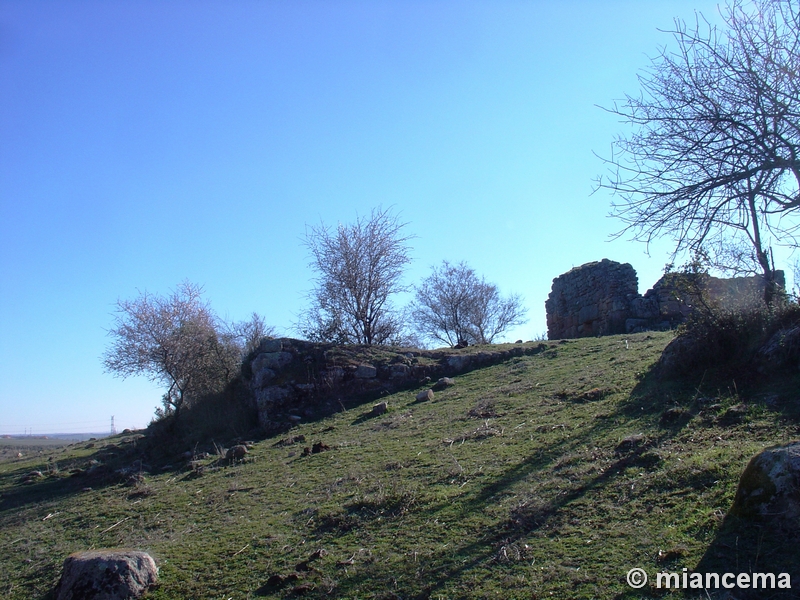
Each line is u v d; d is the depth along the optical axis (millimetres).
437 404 14414
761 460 5879
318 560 7062
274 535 8094
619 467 7707
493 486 8133
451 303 34031
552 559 5992
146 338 20797
